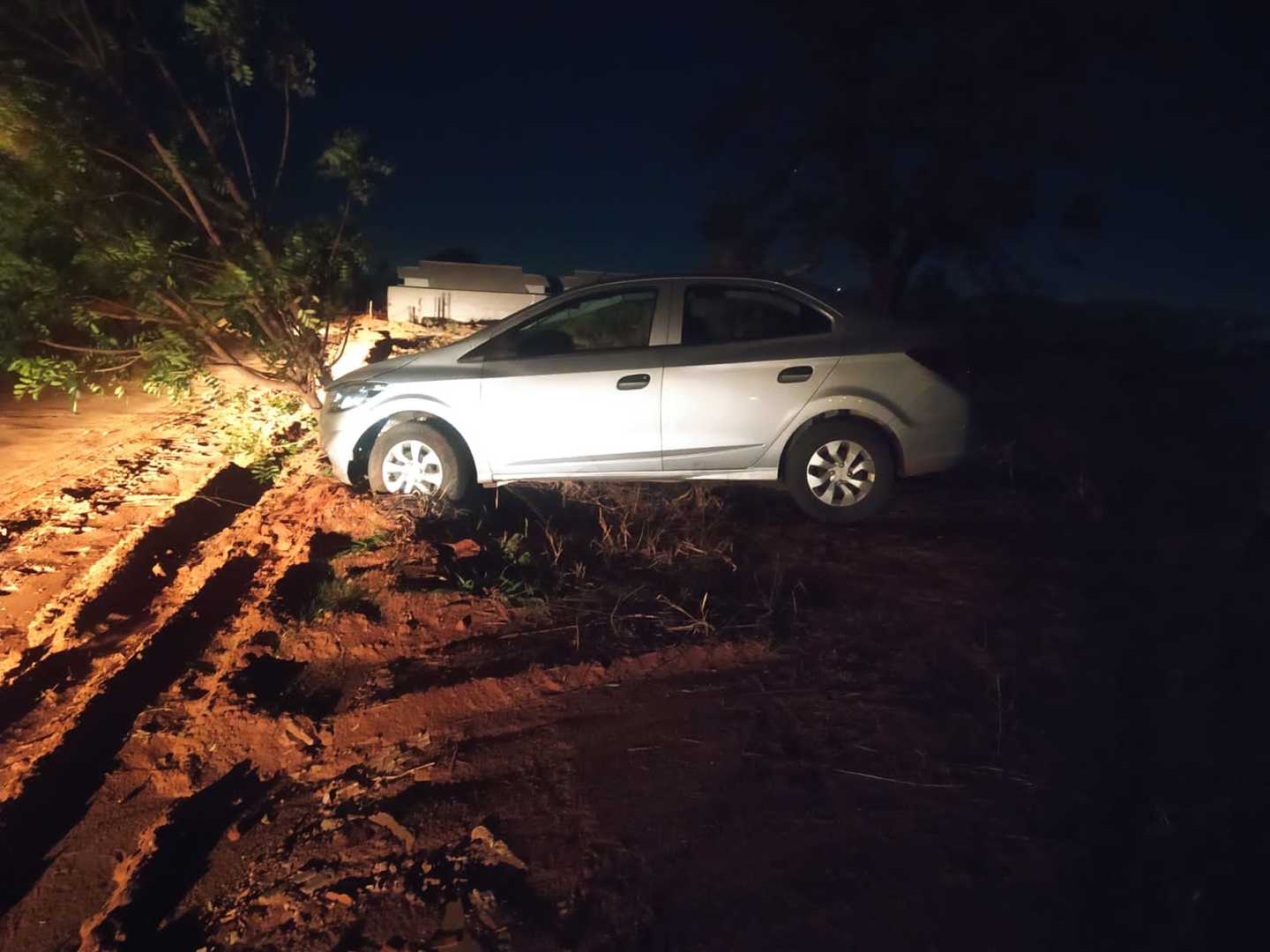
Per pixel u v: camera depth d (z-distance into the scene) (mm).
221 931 3424
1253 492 7270
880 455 6586
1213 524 6609
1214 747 4016
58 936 3521
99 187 7773
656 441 6715
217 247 8164
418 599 5340
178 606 5961
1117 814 3641
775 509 7055
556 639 5012
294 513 7094
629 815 3752
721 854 3514
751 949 3094
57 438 10180
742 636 4941
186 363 8023
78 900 3682
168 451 9648
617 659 4766
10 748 4598
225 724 4523
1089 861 3408
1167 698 4379
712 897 3320
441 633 5129
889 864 3420
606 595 5488
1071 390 11117
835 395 6551
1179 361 13430
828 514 6703
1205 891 3240
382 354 15117
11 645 5703
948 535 6441
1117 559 5980
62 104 7398
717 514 6805
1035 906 3213
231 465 9039
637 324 6832
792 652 4840
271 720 4500
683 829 3656
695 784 3906
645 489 7340
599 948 3154
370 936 3295
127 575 6422
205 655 5254
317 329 8898
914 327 6719
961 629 5027
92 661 5434
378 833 3797
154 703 4867
